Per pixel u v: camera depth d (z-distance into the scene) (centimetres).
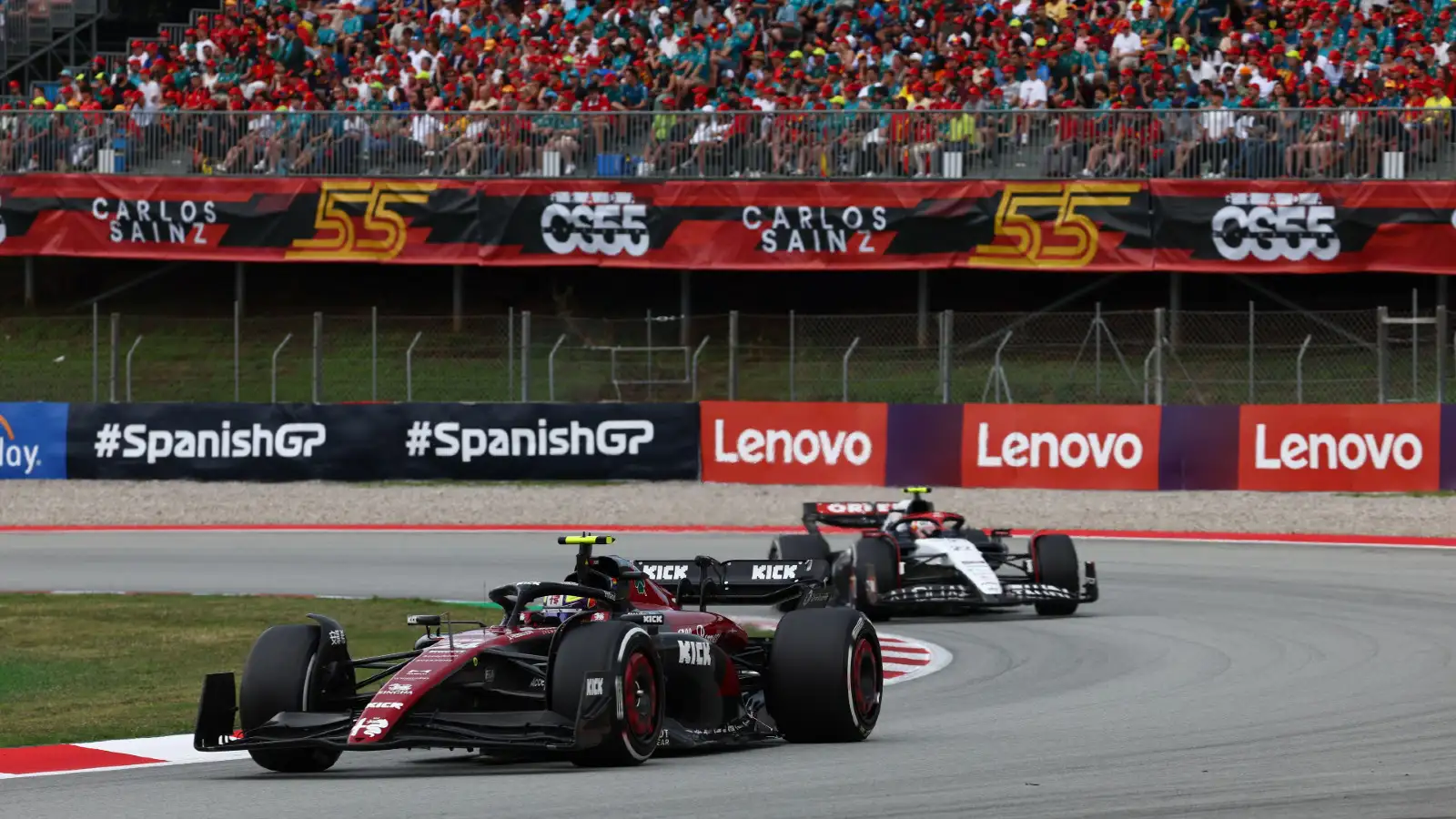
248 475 10338
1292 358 10831
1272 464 9406
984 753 3394
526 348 10456
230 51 12800
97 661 5284
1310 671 4838
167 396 11281
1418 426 9206
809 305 12338
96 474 10444
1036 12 12031
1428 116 10738
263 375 11569
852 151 11331
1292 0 11950
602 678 3080
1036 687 4641
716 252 11388
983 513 9375
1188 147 10938
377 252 11625
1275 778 3059
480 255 11531
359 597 7000
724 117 11438
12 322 12381
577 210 11481
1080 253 11012
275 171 11744
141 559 8350
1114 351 11106
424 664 3141
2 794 3016
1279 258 10844
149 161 11888
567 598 3556
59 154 11900
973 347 10400
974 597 6075
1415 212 10712
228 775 3238
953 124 11212
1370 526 8750
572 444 10200
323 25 13012
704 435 10144
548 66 12144
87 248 11806
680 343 11812
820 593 4175
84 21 14350
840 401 10281
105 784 3116
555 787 2970
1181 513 9212
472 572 7744
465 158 11606
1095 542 8581
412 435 10269
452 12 12862
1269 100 11125
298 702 3189
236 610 6588
